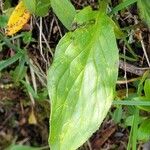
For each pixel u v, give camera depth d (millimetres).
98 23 242
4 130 355
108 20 243
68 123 234
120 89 286
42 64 294
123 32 270
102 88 234
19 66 290
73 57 238
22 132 354
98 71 236
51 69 237
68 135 233
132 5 266
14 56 280
